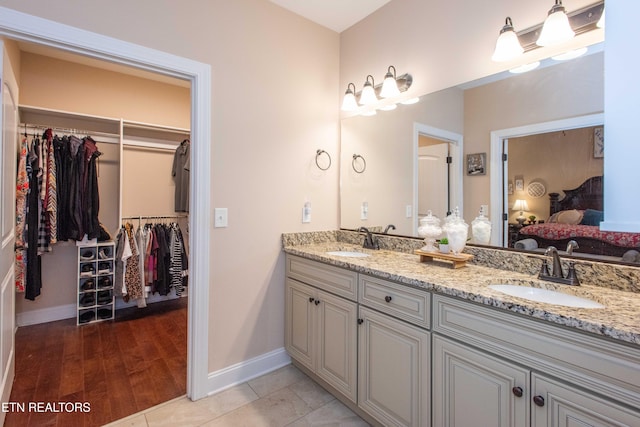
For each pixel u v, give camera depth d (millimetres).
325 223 2500
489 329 1132
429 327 1330
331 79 2521
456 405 1236
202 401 1852
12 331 1860
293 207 2307
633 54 912
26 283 2574
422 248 1826
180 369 2215
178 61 1775
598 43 1330
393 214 2189
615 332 832
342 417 1722
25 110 2719
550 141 1465
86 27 1515
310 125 2389
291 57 2273
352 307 1706
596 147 1332
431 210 1958
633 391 828
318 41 2434
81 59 3021
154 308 3471
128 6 1628
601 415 878
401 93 2121
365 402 1628
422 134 2002
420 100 2014
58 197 2779
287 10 2254
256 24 2094
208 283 1906
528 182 1535
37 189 2646
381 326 1543
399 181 2143
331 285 1850
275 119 2193
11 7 1352
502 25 1625
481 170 1715
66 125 3055
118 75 3332
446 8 1869
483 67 1706
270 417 1717
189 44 1816
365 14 2328
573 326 910
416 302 1382
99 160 3268
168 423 1661
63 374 2121
